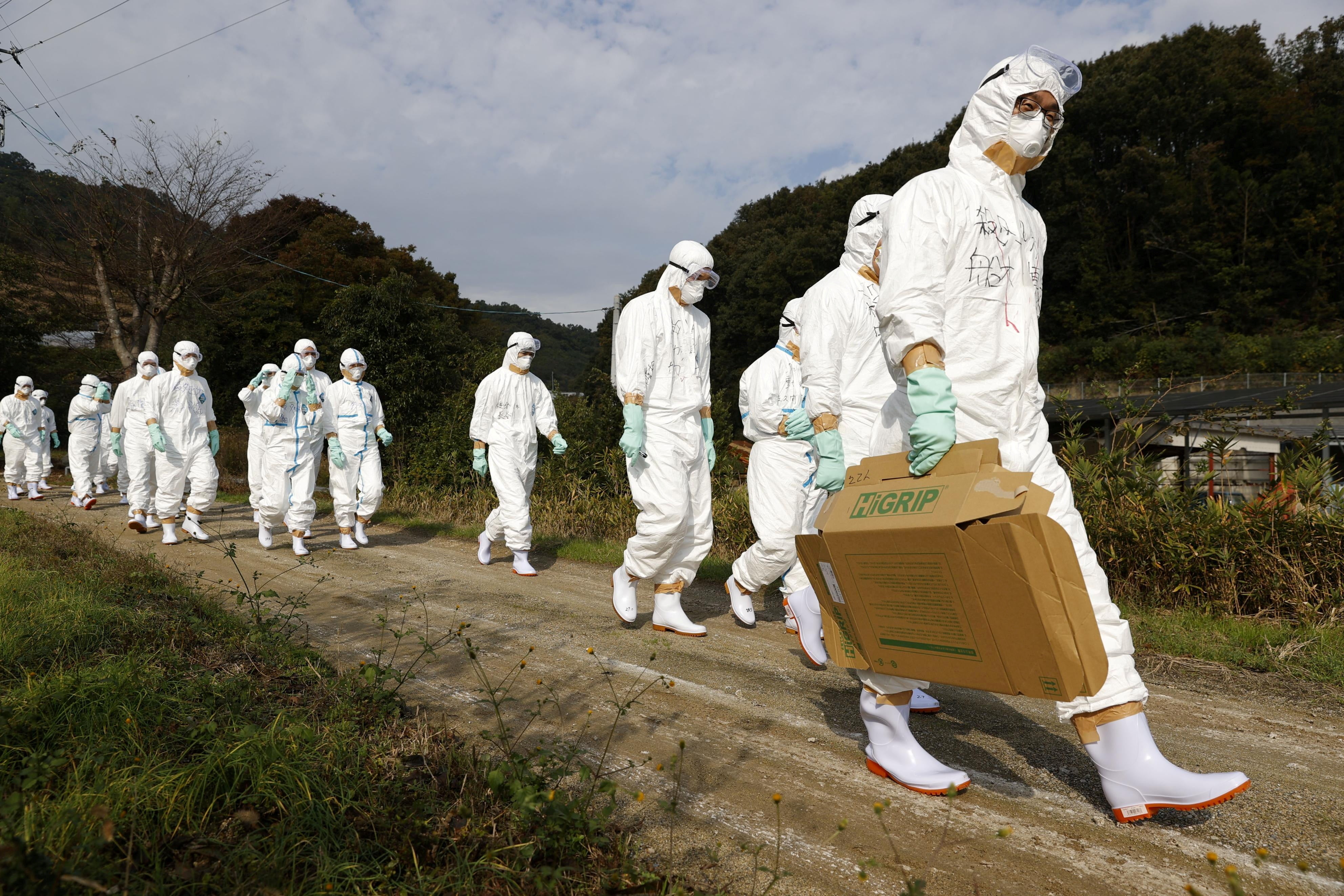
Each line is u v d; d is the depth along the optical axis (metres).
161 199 22.72
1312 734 3.60
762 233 54.19
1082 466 6.83
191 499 9.59
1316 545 5.62
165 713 3.01
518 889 2.10
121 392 10.84
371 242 35.47
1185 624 5.43
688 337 5.48
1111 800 2.64
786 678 4.43
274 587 6.95
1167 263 56.00
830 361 4.16
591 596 6.82
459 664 4.58
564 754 3.19
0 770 2.39
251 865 2.06
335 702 3.45
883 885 2.32
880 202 4.45
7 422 15.52
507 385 8.13
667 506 5.26
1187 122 57.81
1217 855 2.46
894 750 3.01
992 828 2.66
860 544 2.54
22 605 4.47
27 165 23.78
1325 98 63.75
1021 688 2.30
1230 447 10.29
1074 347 50.78
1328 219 54.41
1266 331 53.12
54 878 1.72
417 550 9.42
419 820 2.36
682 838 2.58
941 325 2.52
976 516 2.22
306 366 9.05
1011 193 2.72
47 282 26.17
